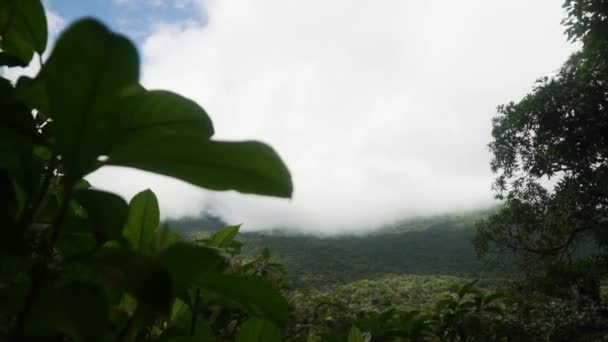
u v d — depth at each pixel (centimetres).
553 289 1267
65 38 54
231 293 89
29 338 67
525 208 1512
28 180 77
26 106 74
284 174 66
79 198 71
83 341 64
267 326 106
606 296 1339
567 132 1396
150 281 62
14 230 67
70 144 59
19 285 71
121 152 62
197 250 72
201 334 110
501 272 1566
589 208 1359
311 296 337
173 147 62
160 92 63
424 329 334
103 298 65
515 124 1505
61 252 89
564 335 1028
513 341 459
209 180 68
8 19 92
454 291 391
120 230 73
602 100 1326
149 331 98
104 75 56
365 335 151
